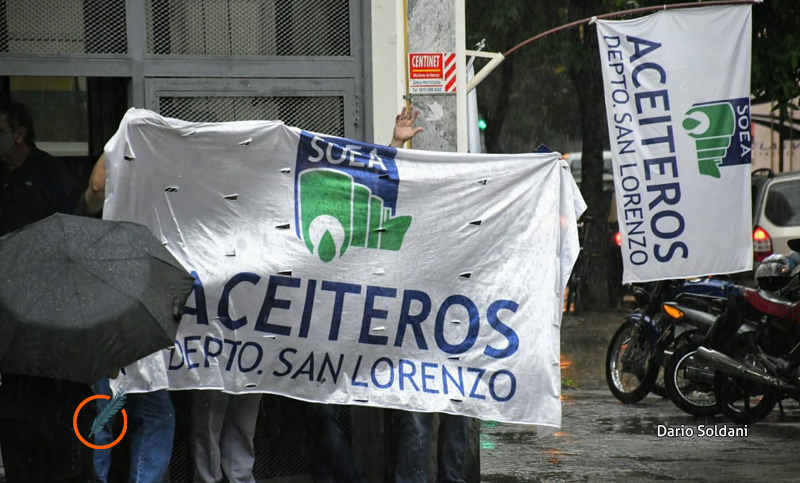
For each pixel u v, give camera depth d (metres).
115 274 11.05
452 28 16.31
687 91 19.91
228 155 13.98
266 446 16.19
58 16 15.38
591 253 45.03
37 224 11.37
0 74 15.05
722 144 19.91
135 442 13.76
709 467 19.19
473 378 14.88
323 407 15.28
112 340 10.74
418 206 14.80
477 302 14.96
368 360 14.67
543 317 15.07
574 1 45.78
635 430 22.73
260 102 16.34
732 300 22.80
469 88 21.56
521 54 50.00
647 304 25.34
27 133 14.82
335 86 16.55
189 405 15.48
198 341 14.04
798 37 36.03
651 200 20.08
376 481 16.39
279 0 16.34
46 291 10.80
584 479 18.41
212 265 14.02
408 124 15.89
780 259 22.95
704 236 20.05
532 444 21.55
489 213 14.99
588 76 46.72
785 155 64.44
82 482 11.86
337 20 16.59
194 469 14.91
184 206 13.95
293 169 14.32
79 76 15.45
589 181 46.75
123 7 15.59
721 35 19.80
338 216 14.52
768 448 20.80
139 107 15.68
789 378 22.16
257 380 14.30
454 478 15.52
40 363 10.62
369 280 14.65
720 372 22.80
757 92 37.84
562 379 29.92
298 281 14.36
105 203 13.42
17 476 11.76
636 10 20.34
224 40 16.14
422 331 14.82
